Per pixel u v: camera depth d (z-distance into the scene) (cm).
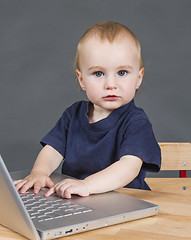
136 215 68
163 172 314
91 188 81
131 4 411
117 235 61
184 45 407
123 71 103
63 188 79
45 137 124
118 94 104
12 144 388
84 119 120
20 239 60
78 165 120
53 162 118
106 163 115
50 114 400
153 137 108
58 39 410
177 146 128
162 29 407
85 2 412
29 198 77
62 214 66
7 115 397
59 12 411
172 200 80
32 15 409
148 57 405
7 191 58
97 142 116
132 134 105
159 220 68
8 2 407
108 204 73
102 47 102
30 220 57
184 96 401
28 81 404
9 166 361
